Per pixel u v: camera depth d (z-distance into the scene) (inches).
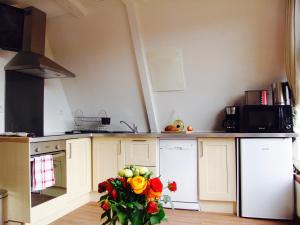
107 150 140.6
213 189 123.2
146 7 128.2
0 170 103.3
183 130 151.6
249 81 138.9
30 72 130.5
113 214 50.1
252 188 115.3
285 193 111.9
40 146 105.7
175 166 130.1
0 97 124.6
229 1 118.9
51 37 154.2
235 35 127.2
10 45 120.6
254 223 109.2
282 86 123.1
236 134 118.0
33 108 143.0
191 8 124.3
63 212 121.2
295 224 107.7
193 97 150.9
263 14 119.4
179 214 121.0
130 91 159.3
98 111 174.1
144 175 53.1
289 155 112.3
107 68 155.1
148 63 145.1
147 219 48.6
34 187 100.7
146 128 168.7
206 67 139.5
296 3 112.3
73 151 127.6
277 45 125.5
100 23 140.0
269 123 121.6
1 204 98.0
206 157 124.4
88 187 139.3
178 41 135.2
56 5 130.4
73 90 169.9
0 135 105.8
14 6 127.8
